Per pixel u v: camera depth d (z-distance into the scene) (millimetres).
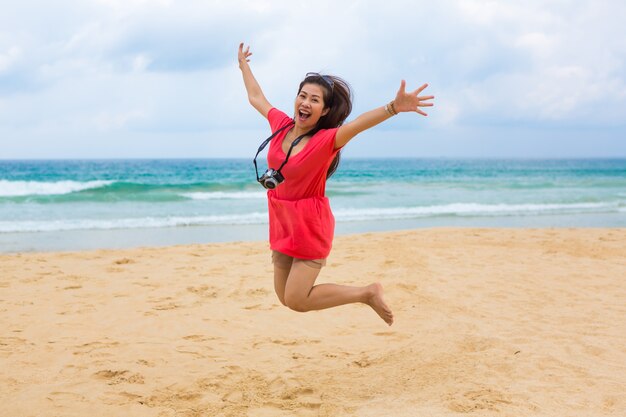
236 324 6066
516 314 6254
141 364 4793
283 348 5289
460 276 8117
